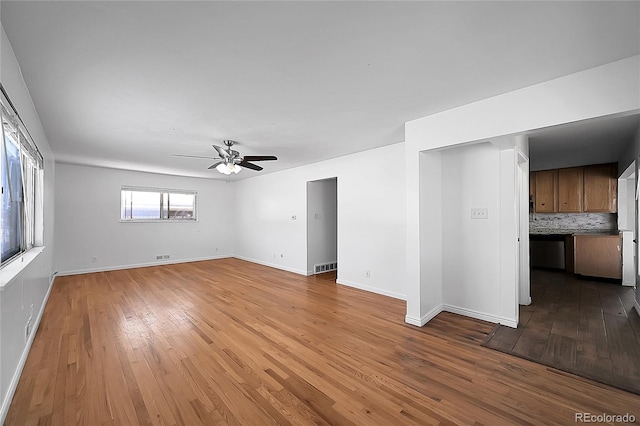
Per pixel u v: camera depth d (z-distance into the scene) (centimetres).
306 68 214
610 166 559
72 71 214
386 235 450
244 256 804
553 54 196
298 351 263
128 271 630
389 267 446
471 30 170
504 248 326
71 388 206
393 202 441
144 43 181
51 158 467
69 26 163
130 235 670
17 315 222
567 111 225
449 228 370
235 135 384
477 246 347
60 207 580
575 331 301
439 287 369
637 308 357
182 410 184
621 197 547
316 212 623
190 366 237
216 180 817
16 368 215
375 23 163
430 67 213
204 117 314
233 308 385
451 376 221
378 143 431
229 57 198
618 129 371
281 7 149
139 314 361
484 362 242
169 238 731
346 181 514
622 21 161
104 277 571
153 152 476
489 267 338
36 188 359
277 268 678
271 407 187
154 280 548
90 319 343
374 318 348
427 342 281
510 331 305
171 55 195
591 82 214
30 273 277
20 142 227
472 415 178
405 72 221
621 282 502
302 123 337
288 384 212
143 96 259
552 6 150
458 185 363
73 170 595
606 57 199
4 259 231
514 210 320
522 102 247
